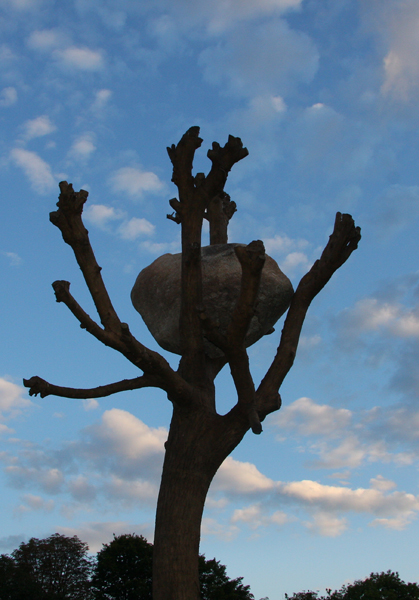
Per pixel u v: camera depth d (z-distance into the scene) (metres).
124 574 31.89
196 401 6.96
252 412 6.46
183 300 7.20
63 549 38.53
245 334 6.11
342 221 7.42
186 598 6.16
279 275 7.93
